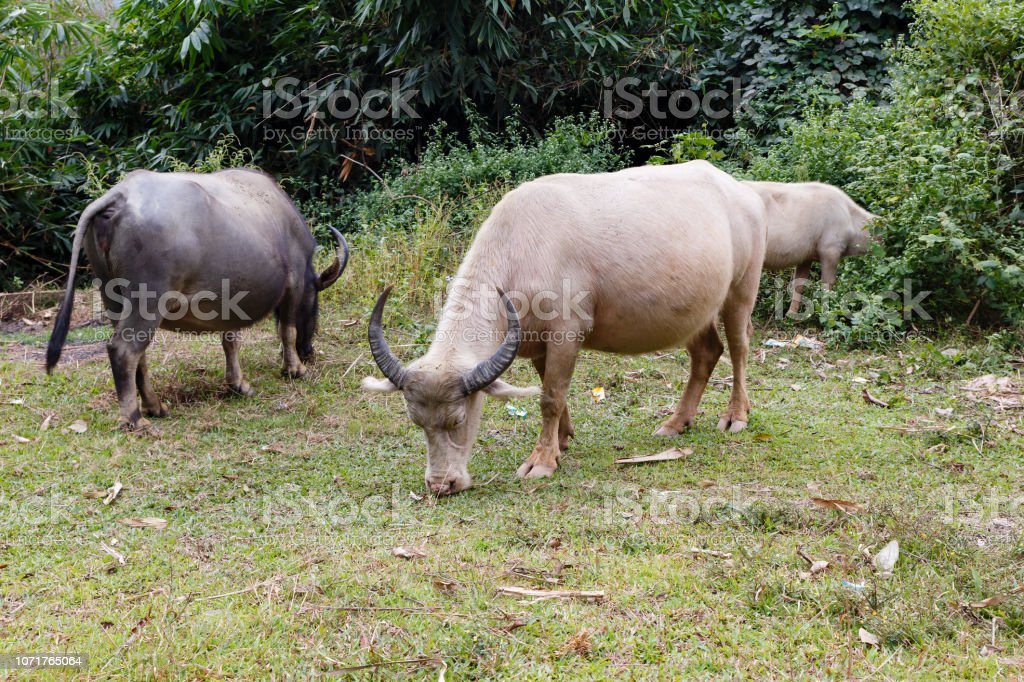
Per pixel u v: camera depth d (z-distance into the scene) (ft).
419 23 33.40
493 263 15.85
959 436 17.74
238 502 15.14
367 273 29.60
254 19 37.81
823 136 29.96
